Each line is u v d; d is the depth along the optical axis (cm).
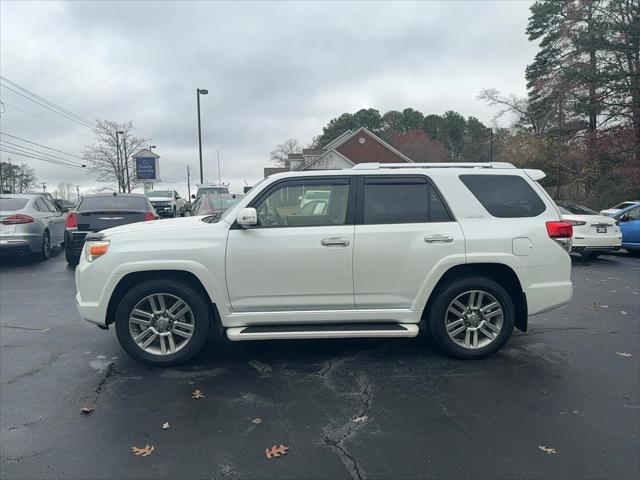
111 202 1083
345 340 548
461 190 477
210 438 338
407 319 468
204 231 459
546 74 3091
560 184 3081
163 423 360
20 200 1159
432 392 410
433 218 470
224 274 452
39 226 1144
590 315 661
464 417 366
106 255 453
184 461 311
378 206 470
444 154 7350
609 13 2609
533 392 409
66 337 571
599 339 552
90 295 457
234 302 458
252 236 455
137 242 455
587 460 308
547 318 645
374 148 4853
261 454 318
